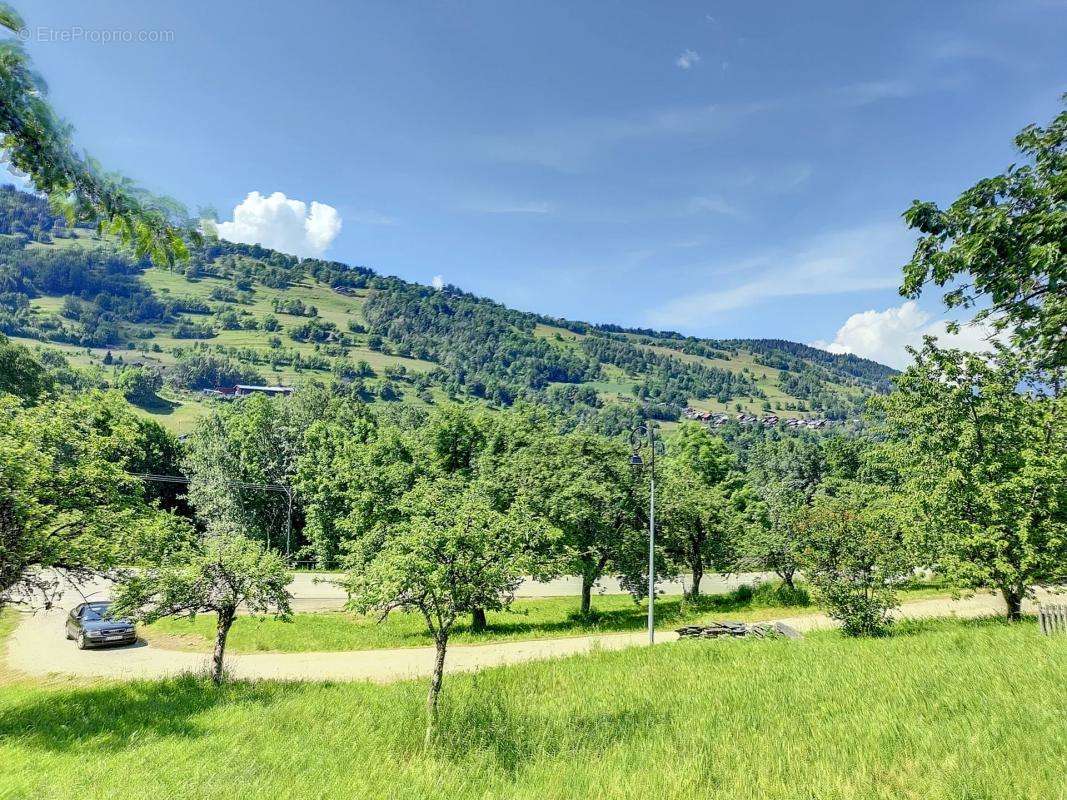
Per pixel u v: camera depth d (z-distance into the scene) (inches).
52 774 346.6
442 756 370.3
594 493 1169.4
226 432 2343.8
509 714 461.4
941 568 781.9
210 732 439.5
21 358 2006.6
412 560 436.1
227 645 937.5
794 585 1488.7
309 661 833.5
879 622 778.2
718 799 259.3
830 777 269.7
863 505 1019.9
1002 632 637.9
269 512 2415.1
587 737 390.6
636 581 1234.0
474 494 506.9
